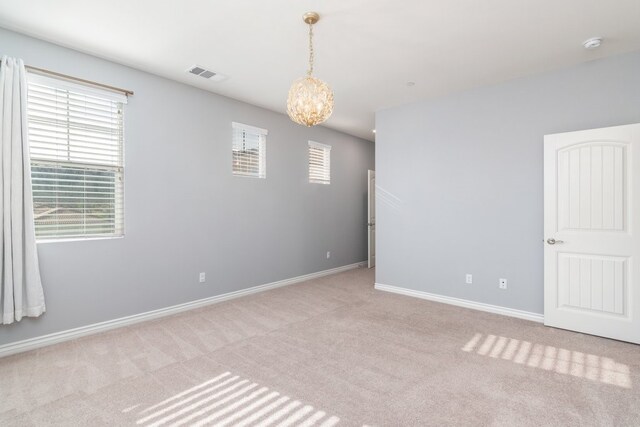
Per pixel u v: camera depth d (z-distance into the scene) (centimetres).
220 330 313
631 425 176
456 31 260
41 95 275
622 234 282
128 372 234
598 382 219
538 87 336
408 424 179
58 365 244
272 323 332
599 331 293
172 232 359
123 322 321
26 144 259
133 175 327
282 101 430
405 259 439
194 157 378
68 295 288
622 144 282
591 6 227
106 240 310
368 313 363
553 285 317
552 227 316
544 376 227
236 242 424
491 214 366
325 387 215
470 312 366
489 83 364
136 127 329
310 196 532
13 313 254
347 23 249
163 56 304
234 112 420
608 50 289
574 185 304
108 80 310
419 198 424
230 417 185
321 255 554
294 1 221
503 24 250
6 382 221
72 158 292
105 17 242
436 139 409
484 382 220
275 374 232
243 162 435
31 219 262
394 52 295
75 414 188
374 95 404
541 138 334
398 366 243
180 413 189
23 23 250
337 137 586
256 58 308
